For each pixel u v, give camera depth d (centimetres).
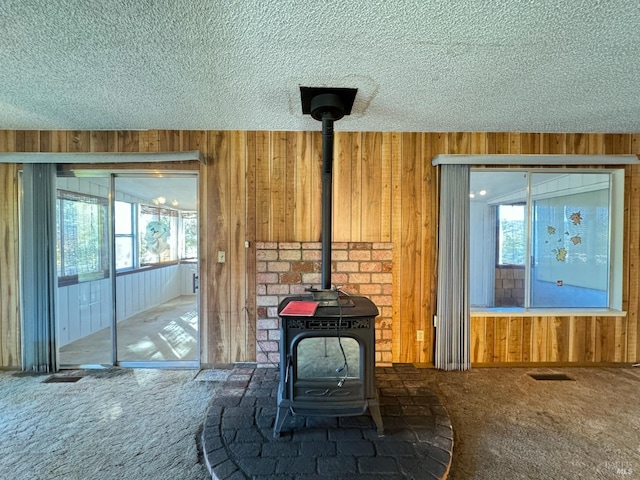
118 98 216
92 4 129
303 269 270
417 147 280
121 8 132
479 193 301
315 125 264
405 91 205
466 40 152
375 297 271
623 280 288
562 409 215
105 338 293
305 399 174
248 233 277
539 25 141
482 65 175
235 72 183
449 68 177
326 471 148
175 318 371
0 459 166
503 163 274
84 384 250
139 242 337
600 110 234
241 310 279
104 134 276
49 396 231
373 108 231
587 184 297
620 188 287
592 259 299
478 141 280
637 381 257
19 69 179
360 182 278
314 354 184
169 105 227
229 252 278
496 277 304
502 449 175
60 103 224
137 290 340
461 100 218
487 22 139
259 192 276
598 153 282
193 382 253
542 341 288
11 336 280
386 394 220
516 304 301
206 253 277
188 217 325
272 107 230
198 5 130
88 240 293
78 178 293
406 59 168
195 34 149
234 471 148
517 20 138
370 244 272
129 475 156
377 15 135
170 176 288
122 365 285
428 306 283
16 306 280
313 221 277
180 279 367
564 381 256
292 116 246
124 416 205
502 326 287
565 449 175
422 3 128
